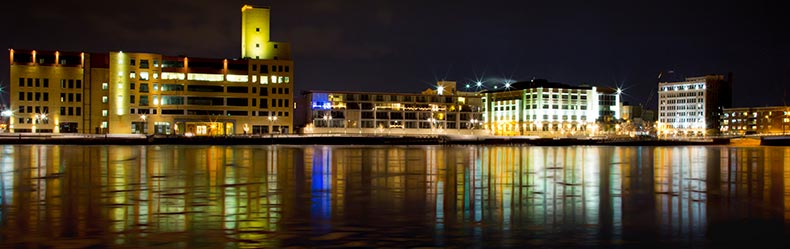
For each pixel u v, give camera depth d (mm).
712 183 45938
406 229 25844
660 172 58031
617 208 31672
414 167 63594
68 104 195625
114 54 198500
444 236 24562
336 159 79875
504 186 42906
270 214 29312
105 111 198875
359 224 26875
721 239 24203
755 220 28062
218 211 30094
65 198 34625
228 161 72875
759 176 52906
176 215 28797
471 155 97438
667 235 24906
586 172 57625
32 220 27219
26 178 47344
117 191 38375
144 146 138750
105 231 24906
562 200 34875
